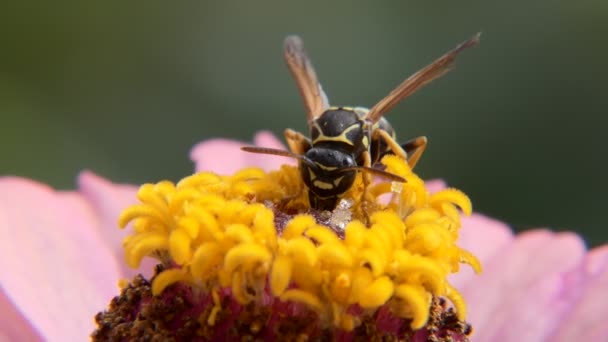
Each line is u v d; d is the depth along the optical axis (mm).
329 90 267
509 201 248
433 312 163
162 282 160
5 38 244
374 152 173
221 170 194
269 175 169
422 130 255
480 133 254
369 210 165
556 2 259
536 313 184
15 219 182
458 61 259
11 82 243
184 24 266
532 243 191
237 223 160
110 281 183
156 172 253
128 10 259
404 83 173
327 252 157
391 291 157
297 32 272
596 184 246
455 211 167
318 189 165
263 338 159
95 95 251
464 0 262
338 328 159
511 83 257
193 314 161
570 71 255
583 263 187
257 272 158
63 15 250
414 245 161
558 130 251
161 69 261
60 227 184
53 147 242
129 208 163
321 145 168
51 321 176
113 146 250
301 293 158
